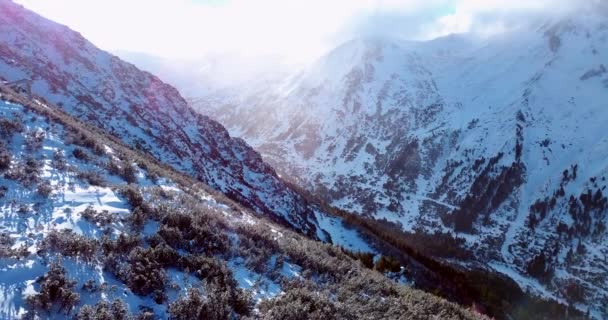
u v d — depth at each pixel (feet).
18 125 79.77
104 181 70.74
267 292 55.93
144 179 87.86
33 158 69.15
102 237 49.49
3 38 234.79
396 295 72.49
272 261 67.05
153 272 46.01
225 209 93.97
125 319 38.14
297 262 72.38
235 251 63.36
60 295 37.04
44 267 41.11
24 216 50.06
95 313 36.94
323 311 52.75
